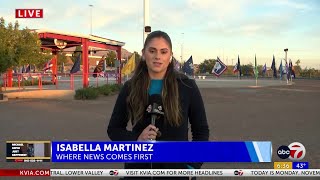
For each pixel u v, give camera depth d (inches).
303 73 3545.8
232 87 1524.4
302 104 762.8
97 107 684.1
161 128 104.7
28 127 433.7
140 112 104.4
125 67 1127.0
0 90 911.7
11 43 884.0
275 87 1550.2
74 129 419.2
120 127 111.6
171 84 104.0
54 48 1347.2
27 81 1446.9
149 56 104.7
